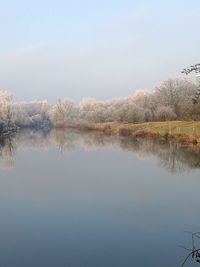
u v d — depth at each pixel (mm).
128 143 61125
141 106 100188
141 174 33219
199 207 22359
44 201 24781
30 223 20344
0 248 16875
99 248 16594
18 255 16016
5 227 19734
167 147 51875
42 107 166875
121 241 17422
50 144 66688
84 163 41250
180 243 16969
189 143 53844
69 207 23266
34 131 115688
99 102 137000
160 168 35906
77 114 139250
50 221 20594
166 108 87312
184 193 25719
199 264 14680
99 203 23938
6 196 26312
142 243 17062
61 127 133625
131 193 26250
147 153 47031
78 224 19969
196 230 18547
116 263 15039
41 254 16062
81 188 28344
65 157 47250
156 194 25719
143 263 14922
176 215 20969
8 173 35625
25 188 28750
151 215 21094
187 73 8539
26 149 58812
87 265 14898
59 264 15078
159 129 68500
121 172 34656
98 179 31625
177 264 14766
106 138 73438
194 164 37312
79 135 87500
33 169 37812
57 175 34031
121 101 123875
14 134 97250
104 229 19062
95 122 114188
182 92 90812
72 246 16953
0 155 50906
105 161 42156
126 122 95062
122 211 22062
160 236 17891
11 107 116750
